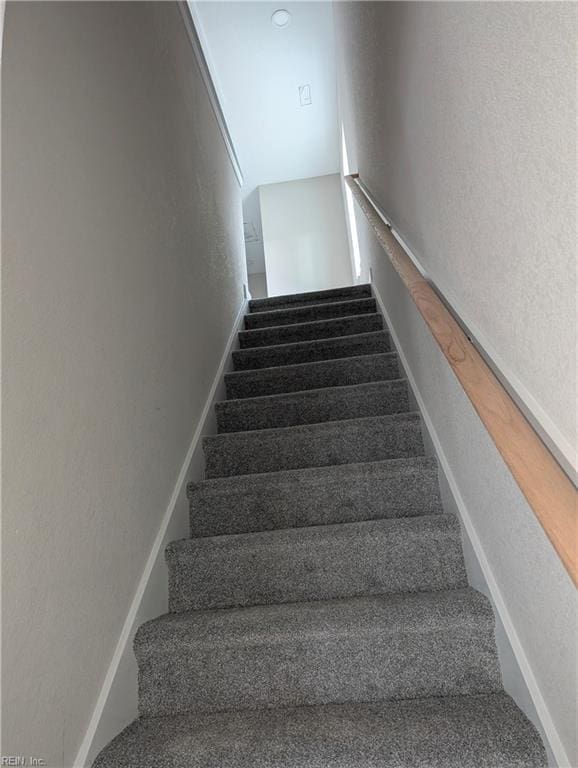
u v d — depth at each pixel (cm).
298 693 114
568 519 65
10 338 86
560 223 68
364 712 107
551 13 64
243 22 383
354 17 255
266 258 579
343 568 140
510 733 93
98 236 128
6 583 78
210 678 116
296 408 223
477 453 120
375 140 231
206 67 313
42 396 94
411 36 142
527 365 83
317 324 305
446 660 113
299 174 583
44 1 117
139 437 139
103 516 112
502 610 110
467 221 108
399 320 232
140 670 118
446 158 119
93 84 139
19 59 102
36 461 89
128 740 102
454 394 138
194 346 211
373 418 193
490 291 98
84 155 126
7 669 76
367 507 163
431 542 139
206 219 269
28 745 78
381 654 114
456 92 107
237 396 255
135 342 145
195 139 264
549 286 73
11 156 94
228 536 148
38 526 87
